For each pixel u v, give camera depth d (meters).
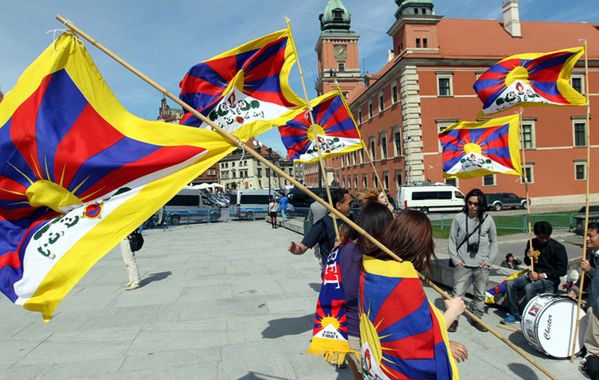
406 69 34.47
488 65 35.50
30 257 2.54
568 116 36.19
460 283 5.39
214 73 4.33
